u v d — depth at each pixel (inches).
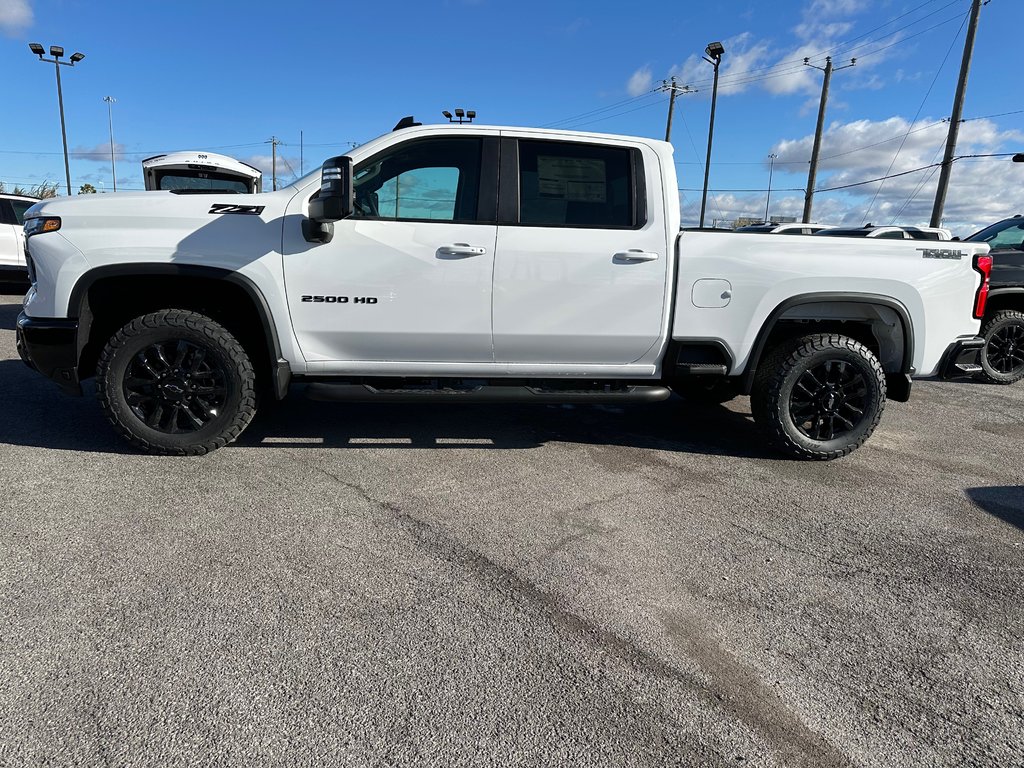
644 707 79.7
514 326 157.1
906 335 171.6
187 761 68.6
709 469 166.7
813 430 172.9
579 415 215.0
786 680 85.7
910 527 135.1
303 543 117.7
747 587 109.0
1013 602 107.1
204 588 101.7
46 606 95.0
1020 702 83.2
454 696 80.2
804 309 170.6
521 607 100.4
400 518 130.1
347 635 91.4
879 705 81.7
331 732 73.5
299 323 151.9
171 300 158.2
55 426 176.6
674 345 164.6
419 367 159.8
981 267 174.4
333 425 190.5
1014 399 267.9
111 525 121.3
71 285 142.6
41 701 76.2
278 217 148.1
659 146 161.2
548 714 77.9
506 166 154.7
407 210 153.9
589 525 130.6
